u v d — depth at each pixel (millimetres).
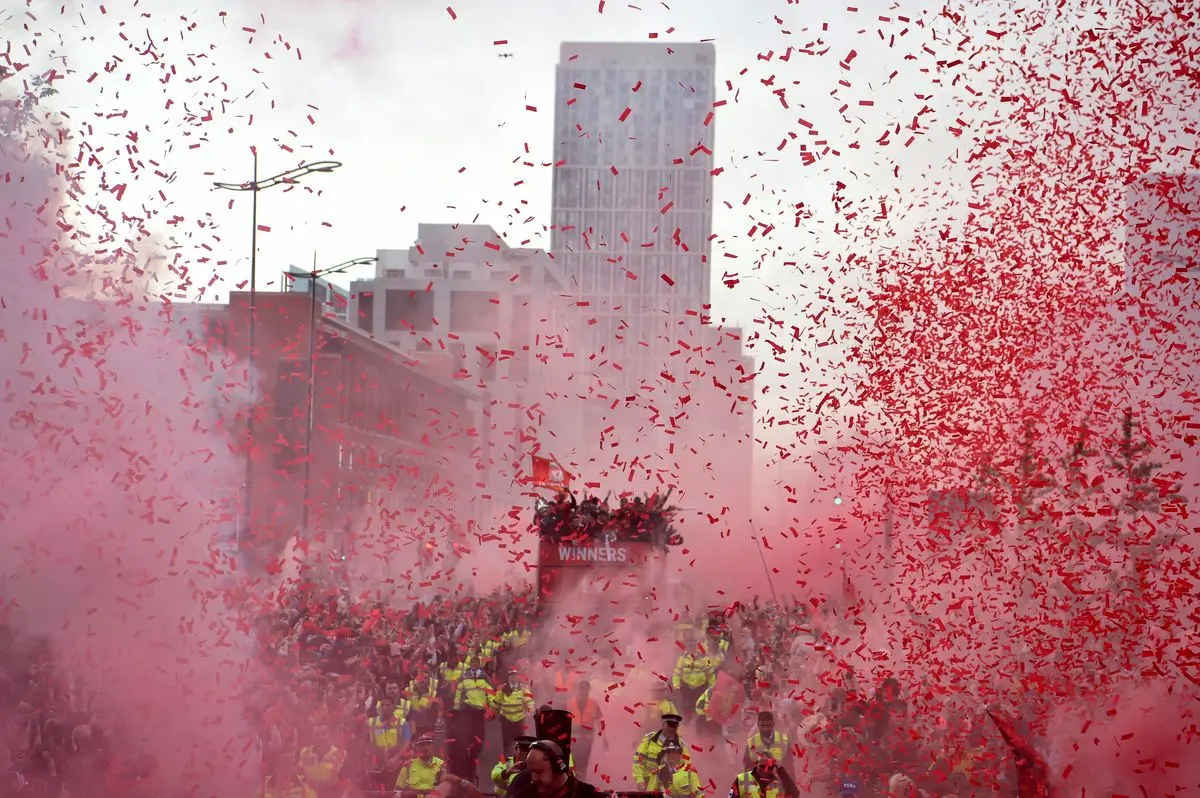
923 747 16266
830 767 17078
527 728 24156
